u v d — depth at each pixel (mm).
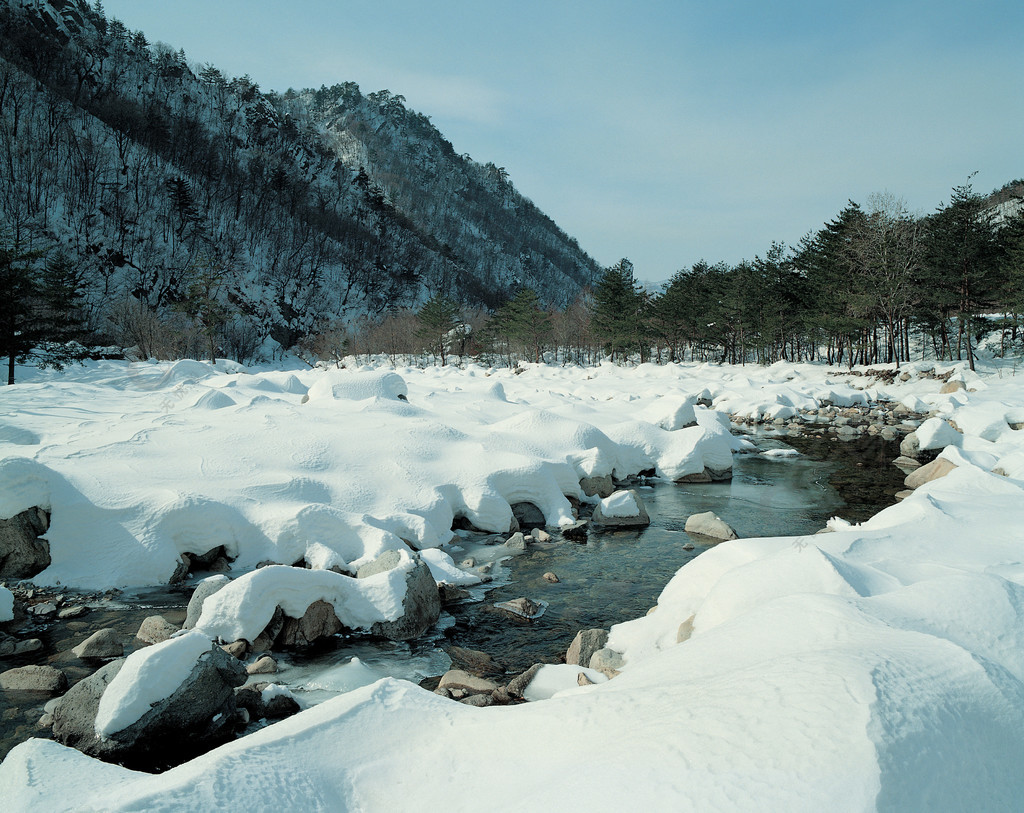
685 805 2309
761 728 2617
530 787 2891
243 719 5828
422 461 13367
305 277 109750
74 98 101750
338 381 19000
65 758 3609
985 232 39438
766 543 7172
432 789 3186
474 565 10805
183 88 129500
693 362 64625
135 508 9859
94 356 46438
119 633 7926
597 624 8555
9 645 7402
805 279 54344
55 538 9562
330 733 3619
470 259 165000
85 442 12320
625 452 17781
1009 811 2471
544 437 16047
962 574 4613
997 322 42938
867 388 38344
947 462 15578
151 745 5234
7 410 18297
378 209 144125
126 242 88062
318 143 152750
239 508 10414
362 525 10258
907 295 41844
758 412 30562
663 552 11656
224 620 7516
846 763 2334
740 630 4312
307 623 7918
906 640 3467
